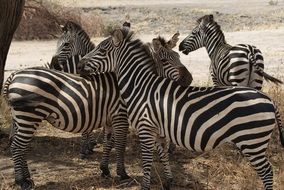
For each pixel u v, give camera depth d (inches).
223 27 1967.3
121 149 583.2
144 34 1840.6
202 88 496.4
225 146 692.1
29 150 692.7
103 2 2839.6
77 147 715.4
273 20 2090.3
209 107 480.1
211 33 745.0
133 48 537.6
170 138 504.1
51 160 660.1
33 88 529.7
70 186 572.4
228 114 472.4
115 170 626.5
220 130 476.4
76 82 548.7
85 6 2640.3
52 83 538.0
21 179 554.9
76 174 613.6
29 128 539.2
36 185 577.6
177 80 573.0
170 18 2222.0
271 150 685.3
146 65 529.7
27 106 529.0
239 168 623.8
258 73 698.8
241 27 1941.4
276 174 607.5
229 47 722.2
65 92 541.0
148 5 2719.0
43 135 759.7
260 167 479.5
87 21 1882.4
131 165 642.8
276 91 871.1
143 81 522.6
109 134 588.4
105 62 551.2
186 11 2427.4
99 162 660.1
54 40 1768.0
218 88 490.3
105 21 2100.1
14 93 532.7
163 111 499.8
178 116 490.9
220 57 724.0
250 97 473.7
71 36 688.4
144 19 2206.0
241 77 693.3
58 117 544.4
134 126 531.5
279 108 773.3
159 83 513.3
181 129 490.3
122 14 2380.7
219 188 571.5
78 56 655.8
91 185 580.4
